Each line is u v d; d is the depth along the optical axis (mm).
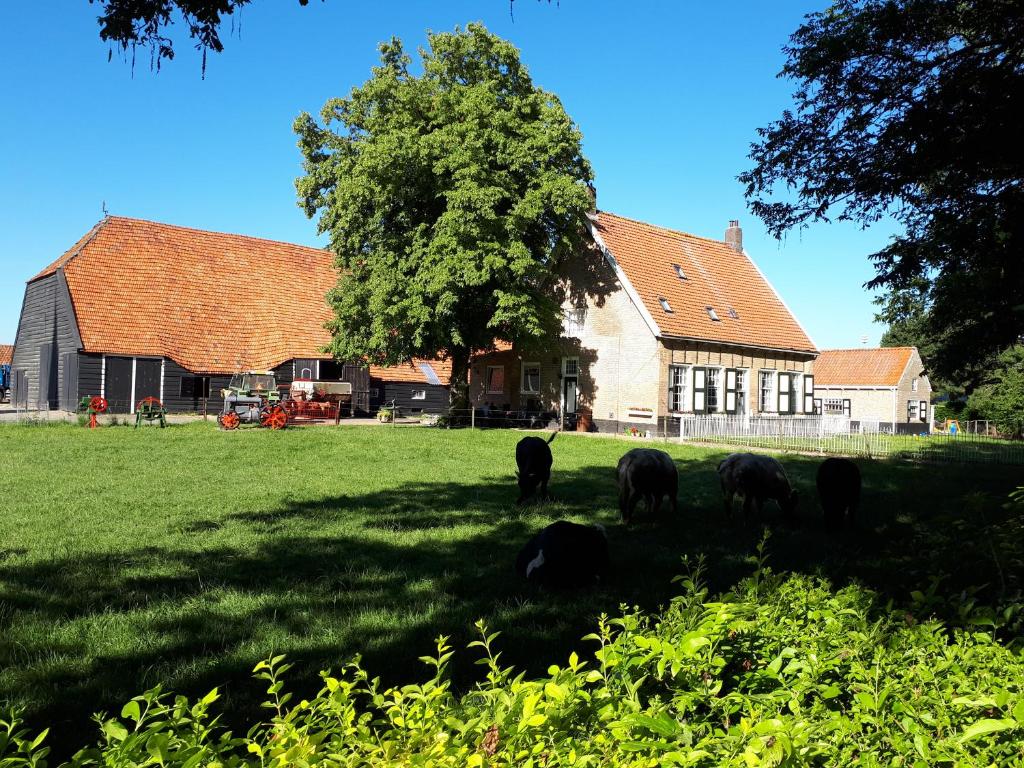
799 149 12547
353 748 2307
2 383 50094
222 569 7945
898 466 21188
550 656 5492
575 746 2252
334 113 29109
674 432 30562
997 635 4113
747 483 11086
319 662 5332
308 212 29891
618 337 31344
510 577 7785
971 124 10852
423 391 41906
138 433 23484
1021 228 11383
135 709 2260
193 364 35031
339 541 9391
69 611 6477
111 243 36969
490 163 27922
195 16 5992
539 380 34344
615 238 33094
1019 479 17938
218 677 5043
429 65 27844
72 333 32969
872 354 52719
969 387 19047
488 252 26500
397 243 28062
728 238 40625
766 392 35719
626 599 6988
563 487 14805
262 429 26172
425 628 6094
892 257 13297
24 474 14781
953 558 5902
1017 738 2531
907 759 2449
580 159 29141
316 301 40844
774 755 2088
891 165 11797
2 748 2139
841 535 10398
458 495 13492
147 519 10664
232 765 2209
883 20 11242
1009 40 10734
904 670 2992
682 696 2645
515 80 28812
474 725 2295
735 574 7953
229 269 39875
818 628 3496
